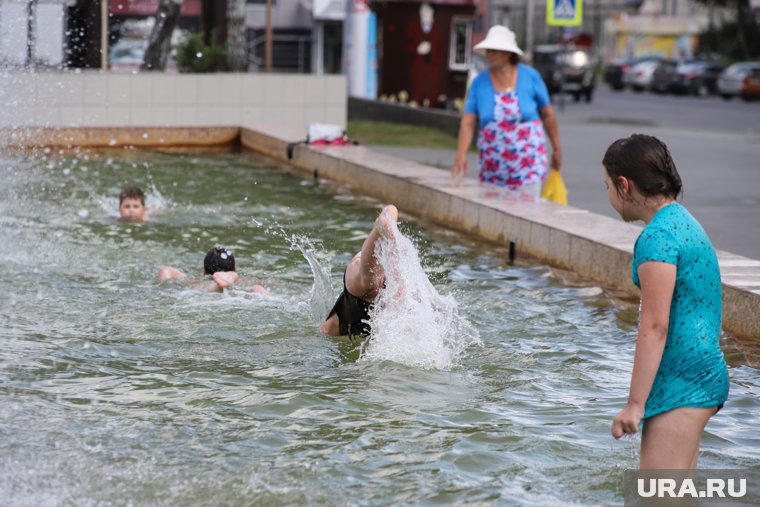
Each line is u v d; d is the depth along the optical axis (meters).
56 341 8.22
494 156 13.55
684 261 4.93
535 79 13.27
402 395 7.15
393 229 7.91
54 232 12.51
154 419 6.58
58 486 5.54
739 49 77.81
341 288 9.80
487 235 12.77
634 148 5.07
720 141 28.91
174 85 22.70
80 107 21.98
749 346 8.43
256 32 51.66
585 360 8.04
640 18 96.88
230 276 10.09
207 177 17.69
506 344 8.43
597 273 10.64
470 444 6.26
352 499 5.48
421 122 27.75
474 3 32.03
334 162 17.64
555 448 6.21
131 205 13.41
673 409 4.93
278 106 23.80
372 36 32.91
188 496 5.48
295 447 6.17
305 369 7.69
